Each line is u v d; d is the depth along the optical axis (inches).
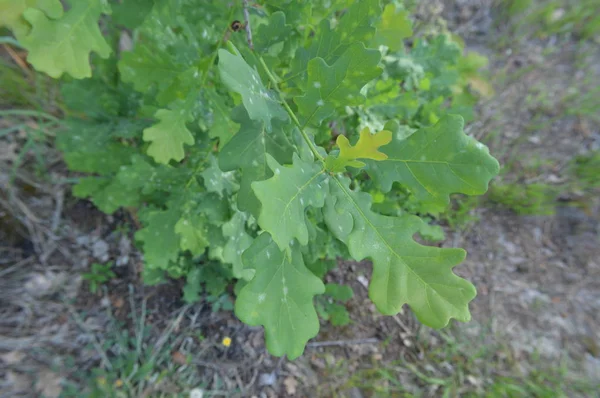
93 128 77.1
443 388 105.4
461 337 112.3
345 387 101.7
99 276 98.5
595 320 119.9
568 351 115.0
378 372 104.2
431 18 123.6
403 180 36.0
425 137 34.9
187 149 66.0
